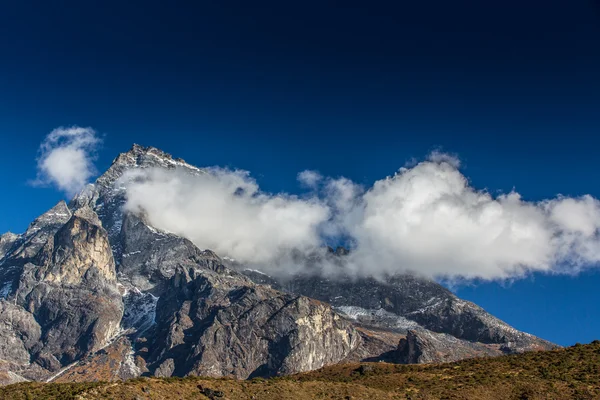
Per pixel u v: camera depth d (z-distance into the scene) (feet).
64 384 564.71
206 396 572.92
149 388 554.05
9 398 519.60
